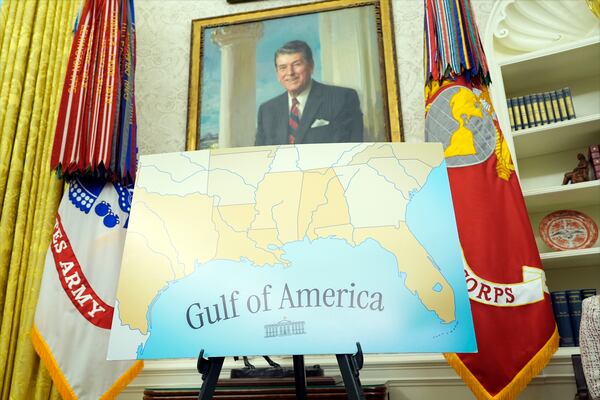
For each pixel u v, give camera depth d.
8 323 1.91
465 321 1.03
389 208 1.13
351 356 1.13
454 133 1.81
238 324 1.03
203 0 2.78
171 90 2.58
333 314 1.03
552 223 1.96
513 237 1.65
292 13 2.61
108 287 1.76
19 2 2.55
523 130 1.98
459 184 1.72
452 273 1.07
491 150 1.78
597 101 2.17
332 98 2.40
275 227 1.12
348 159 1.19
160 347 1.03
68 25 2.48
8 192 2.13
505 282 1.58
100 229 1.85
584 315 1.34
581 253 1.77
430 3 2.04
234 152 1.22
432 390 1.82
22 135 2.24
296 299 1.05
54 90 2.34
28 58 2.43
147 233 1.15
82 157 1.91
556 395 1.70
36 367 1.78
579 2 2.24
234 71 2.55
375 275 1.06
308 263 1.08
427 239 1.10
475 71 1.90
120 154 1.97
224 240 1.12
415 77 2.36
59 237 1.83
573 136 2.01
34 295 1.85
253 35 2.61
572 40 2.21
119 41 2.15
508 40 2.28
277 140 2.36
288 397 1.43
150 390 1.57
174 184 1.20
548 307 1.55
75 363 1.65
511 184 1.74
